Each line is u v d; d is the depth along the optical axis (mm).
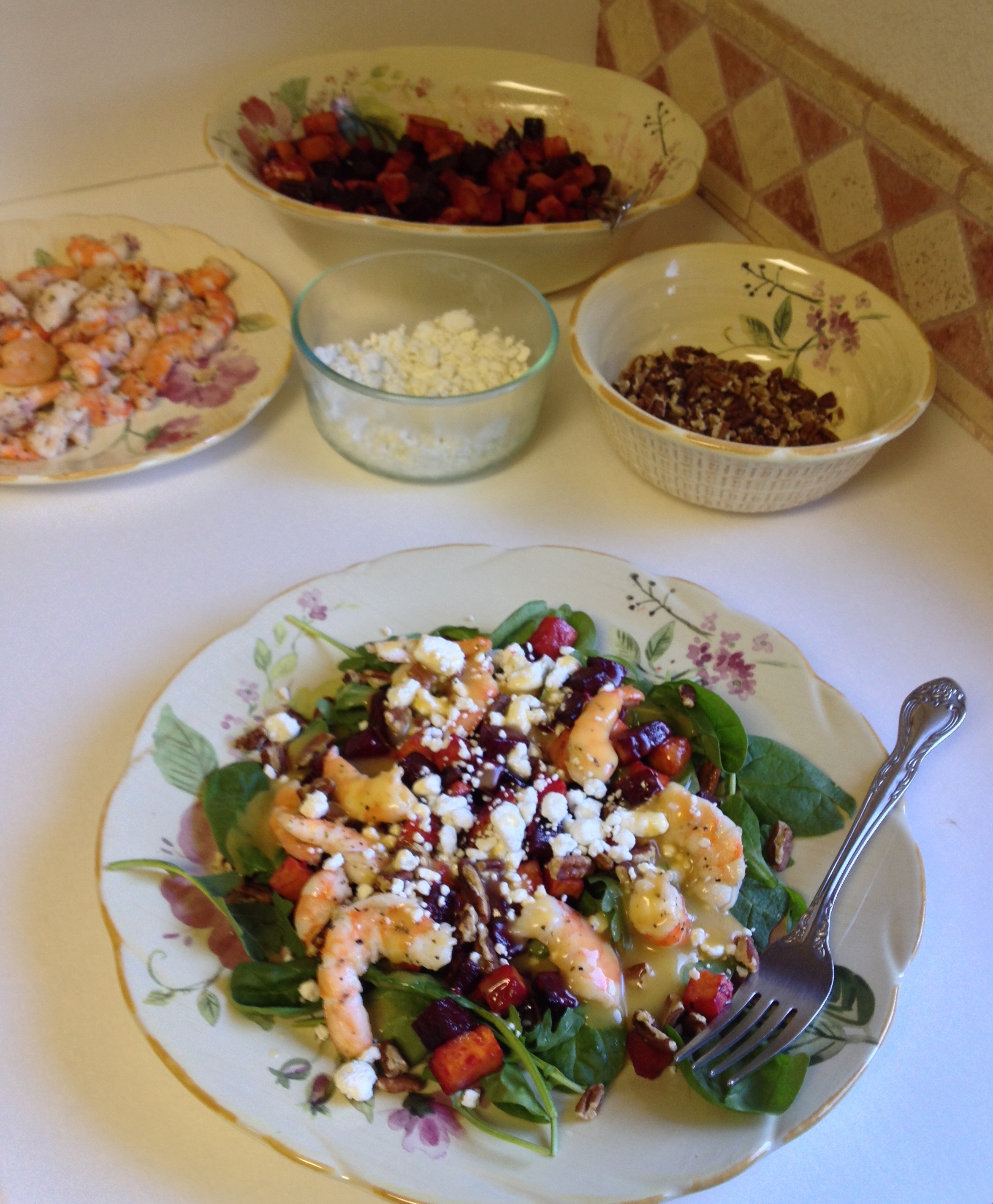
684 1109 652
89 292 1186
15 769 837
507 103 1341
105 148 1402
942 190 1046
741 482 958
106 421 1079
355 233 1123
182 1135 660
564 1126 643
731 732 810
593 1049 667
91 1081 678
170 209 1393
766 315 1140
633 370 1102
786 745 833
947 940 760
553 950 700
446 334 1141
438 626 907
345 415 1013
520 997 677
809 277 1100
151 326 1164
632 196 1168
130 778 775
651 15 1406
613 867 745
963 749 872
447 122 1361
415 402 968
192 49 1357
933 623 969
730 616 902
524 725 806
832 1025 682
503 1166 617
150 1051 694
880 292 1062
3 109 1319
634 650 892
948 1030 716
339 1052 662
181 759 798
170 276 1207
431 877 716
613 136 1306
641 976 712
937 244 1074
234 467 1083
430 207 1205
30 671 902
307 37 1404
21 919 750
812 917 728
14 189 1397
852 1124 673
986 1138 671
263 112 1272
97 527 1020
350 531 1029
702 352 1140
